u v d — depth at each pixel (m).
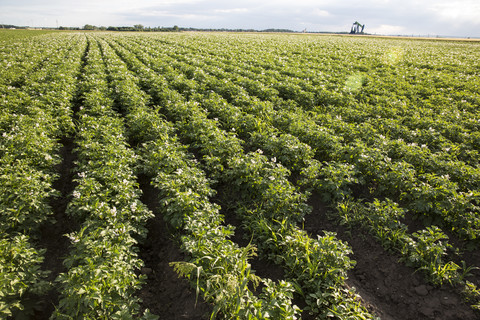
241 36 70.06
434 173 9.12
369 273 6.35
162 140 10.09
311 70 22.66
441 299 5.66
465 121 13.27
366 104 15.87
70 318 4.39
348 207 8.08
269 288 4.88
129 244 5.75
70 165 10.38
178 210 6.60
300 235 6.41
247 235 7.07
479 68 27.02
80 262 5.31
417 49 43.62
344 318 4.84
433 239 6.24
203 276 5.28
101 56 29.33
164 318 5.15
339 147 9.97
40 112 11.59
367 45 48.59
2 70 19.56
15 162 8.38
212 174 8.92
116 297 4.85
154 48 37.28
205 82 18.27
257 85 17.47
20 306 4.75
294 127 11.69
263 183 7.87
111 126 11.33
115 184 7.48
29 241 6.51
